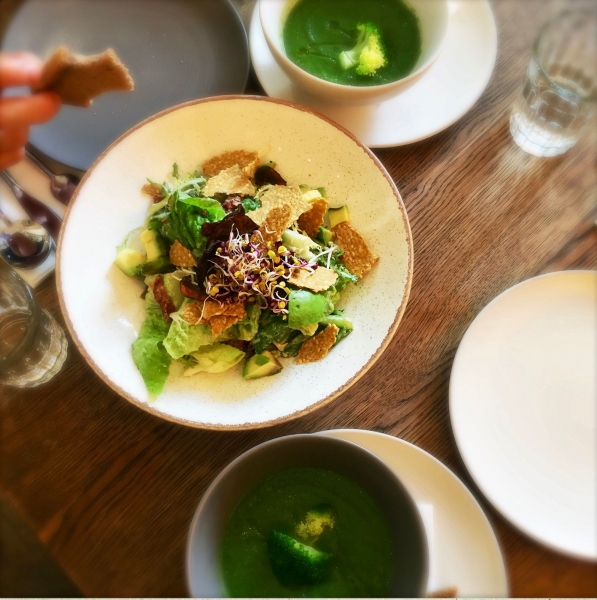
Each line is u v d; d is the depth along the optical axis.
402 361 0.54
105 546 0.50
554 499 0.51
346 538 0.49
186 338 0.50
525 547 0.50
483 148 0.59
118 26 0.61
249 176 0.55
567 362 0.54
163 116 0.52
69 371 0.53
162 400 0.49
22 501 0.50
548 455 0.52
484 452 0.52
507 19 0.63
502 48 0.62
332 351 0.51
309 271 0.52
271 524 0.49
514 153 0.59
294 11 0.60
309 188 0.56
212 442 0.52
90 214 0.51
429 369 0.54
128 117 0.58
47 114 0.41
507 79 0.61
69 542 0.50
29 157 0.56
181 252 0.52
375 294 0.52
